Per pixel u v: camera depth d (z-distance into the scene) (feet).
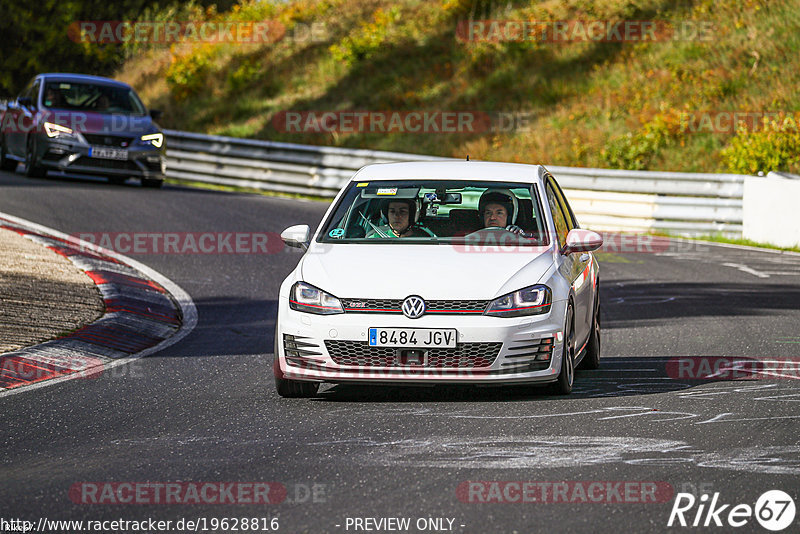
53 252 157.17
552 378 84.12
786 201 222.89
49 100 255.70
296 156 304.30
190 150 328.90
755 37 356.79
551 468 64.54
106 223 200.03
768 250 214.28
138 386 91.61
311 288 84.99
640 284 164.86
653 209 246.06
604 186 258.16
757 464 65.41
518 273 84.94
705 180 242.58
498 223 93.30
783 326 126.82
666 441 71.26
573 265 92.94
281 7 491.31
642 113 324.19
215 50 452.76
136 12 488.44
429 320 81.87
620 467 64.75
